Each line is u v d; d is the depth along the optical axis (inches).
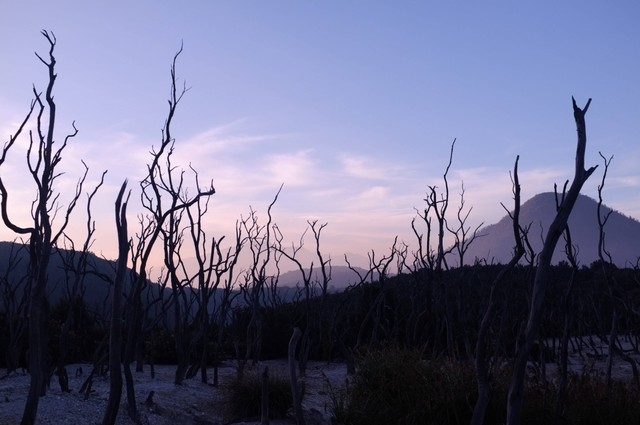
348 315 791.7
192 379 547.8
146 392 447.8
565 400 354.3
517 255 277.0
